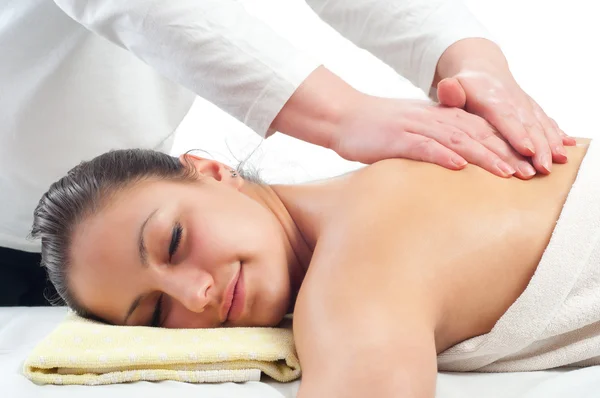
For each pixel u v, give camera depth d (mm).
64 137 1411
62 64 1352
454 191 890
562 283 837
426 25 1188
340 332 774
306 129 1087
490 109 996
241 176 1126
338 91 1078
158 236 944
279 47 1087
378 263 816
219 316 937
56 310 1342
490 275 851
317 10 1302
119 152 1070
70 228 1004
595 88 1682
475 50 1131
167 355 859
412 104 1038
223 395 811
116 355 864
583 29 1700
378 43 1252
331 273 833
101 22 1113
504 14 1728
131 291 963
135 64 1396
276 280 953
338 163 1565
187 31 1064
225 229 952
